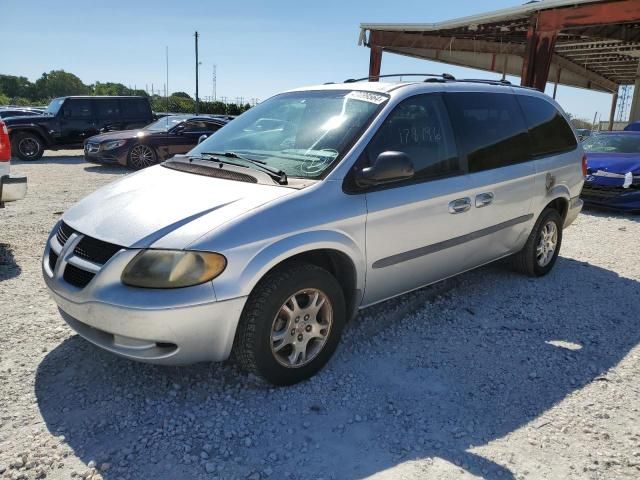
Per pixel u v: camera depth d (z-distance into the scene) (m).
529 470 2.51
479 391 3.18
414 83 3.97
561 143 5.28
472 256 4.31
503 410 2.99
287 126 3.82
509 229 4.61
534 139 4.89
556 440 2.74
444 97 4.05
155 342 2.72
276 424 2.80
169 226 2.80
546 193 4.94
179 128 13.73
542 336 3.94
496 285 4.99
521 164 4.63
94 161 13.32
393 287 3.71
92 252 2.90
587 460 2.59
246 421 2.81
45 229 6.57
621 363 3.56
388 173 3.21
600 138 9.98
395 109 3.64
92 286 2.77
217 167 3.48
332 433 2.74
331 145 3.44
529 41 12.99
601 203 8.48
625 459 2.60
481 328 4.04
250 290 2.80
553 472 2.50
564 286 5.03
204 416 2.85
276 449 2.61
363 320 4.06
